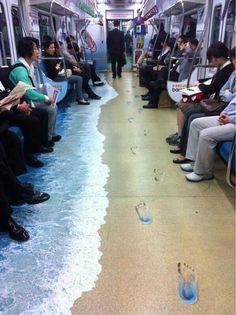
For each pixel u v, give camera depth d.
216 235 2.08
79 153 3.51
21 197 2.43
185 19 6.53
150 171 3.05
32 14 5.35
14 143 2.62
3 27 4.13
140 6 11.10
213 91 3.25
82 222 2.24
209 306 1.55
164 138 4.00
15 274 1.77
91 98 6.44
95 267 1.81
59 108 5.60
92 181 2.85
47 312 1.53
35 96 3.15
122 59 9.43
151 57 8.20
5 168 2.27
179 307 1.54
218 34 4.54
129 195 2.60
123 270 1.79
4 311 1.54
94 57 10.98
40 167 3.14
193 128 2.80
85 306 1.56
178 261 1.85
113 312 1.52
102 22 10.68
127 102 6.11
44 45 5.16
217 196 2.56
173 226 2.18
